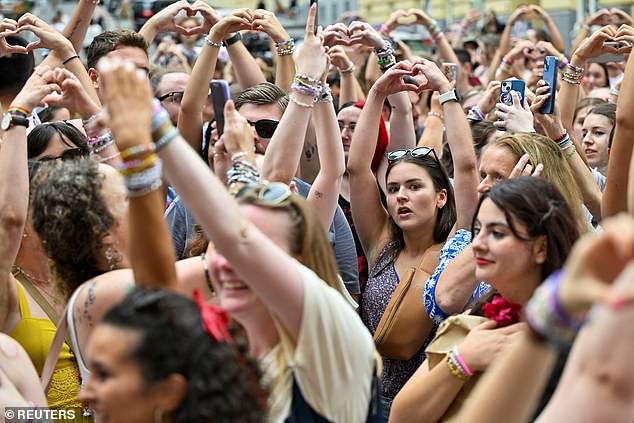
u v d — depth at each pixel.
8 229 6.37
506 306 5.70
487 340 5.46
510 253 5.58
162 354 3.91
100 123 6.43
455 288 6.85
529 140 7.57
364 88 16.19
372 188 8.86
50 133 8.33
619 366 3.02
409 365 7.74
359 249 9.69
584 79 17.25
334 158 7.36
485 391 3.56
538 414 5.05
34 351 6.52
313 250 5.04
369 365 4.97
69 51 9.50
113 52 10.17
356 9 40.53
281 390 4.81
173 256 4.62
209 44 9.89
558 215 5.57
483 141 10.50
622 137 7.16
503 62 14.77
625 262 2.84
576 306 2.90
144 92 4.41
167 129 4.46
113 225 5.76
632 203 4.18
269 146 7.02
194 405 3.91
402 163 8.35
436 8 36.88
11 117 6.48
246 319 4.94
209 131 9.86
